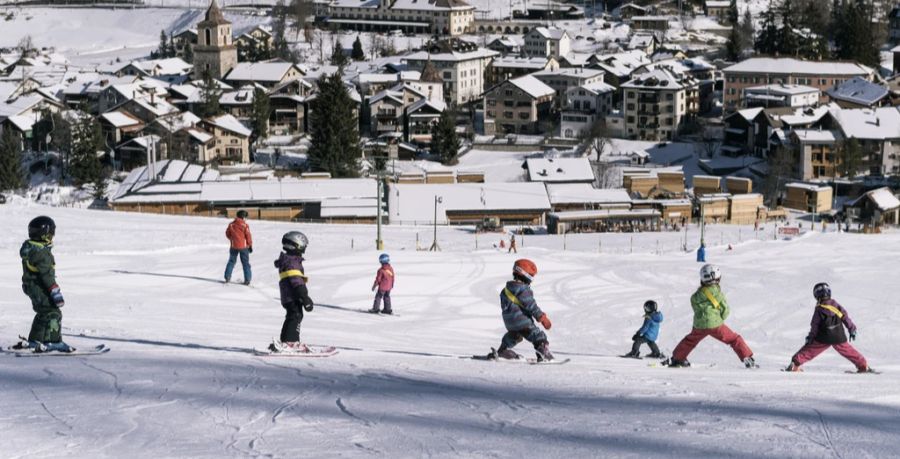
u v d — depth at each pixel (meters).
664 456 7.22
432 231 64.00
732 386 11.16
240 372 11.04
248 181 82.62
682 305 30.95
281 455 7.16
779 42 167.00
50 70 166.25
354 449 7.37
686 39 194.25
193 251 36.47
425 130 131.75
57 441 7.50
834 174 103.38
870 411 9.14
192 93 137.62
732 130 121.75
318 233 55.91
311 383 10.36
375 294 28.20
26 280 12.46
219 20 158.38
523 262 14.02
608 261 40.66
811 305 32.12
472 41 196.75
